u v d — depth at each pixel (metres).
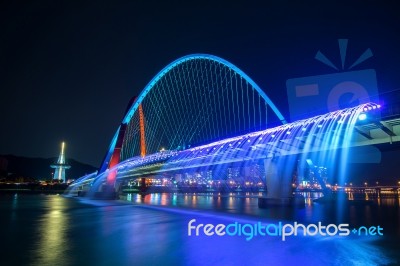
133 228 25.27
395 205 55.59
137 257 15.01
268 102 80.25
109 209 46.97
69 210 44.88
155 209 46.41
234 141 52.91
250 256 15.18
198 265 13.69
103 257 14.99
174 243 18.34
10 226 26.45
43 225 27.27
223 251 16.20
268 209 44.97
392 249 16.70
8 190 142.62
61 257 15.02
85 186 121.38
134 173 91.44
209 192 163.25
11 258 14.80
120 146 82.62
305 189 151.12
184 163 69.19
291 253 15.79
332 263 13.99
